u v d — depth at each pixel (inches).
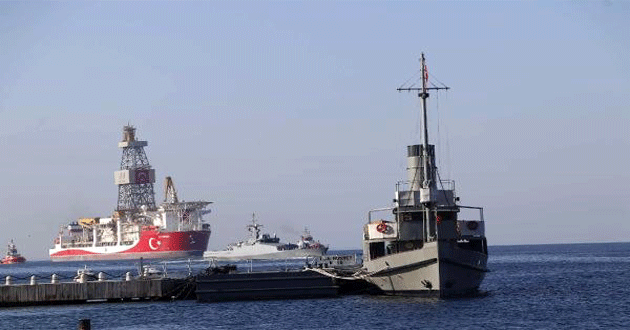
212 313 4564.5
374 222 4793.3
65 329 4133.9
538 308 4493.1
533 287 6161.4
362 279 5118.1
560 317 4131.4
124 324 4261.8
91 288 5241.1
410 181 4776.1
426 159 4709.6
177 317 4453.7
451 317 4084.6
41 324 4345.5
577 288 5974.4
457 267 4589.1
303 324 4023.1
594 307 4566.9
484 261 4815.5
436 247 4505.4
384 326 3860.7
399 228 4736.7
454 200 4761.3
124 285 5260.8
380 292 5039.4
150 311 4746.6
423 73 4773.6
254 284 5113.2
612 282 6579.7
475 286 4808.1
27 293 5201.8
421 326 3843.5
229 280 5118.1
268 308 4690.0
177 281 5324.8
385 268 4709.6
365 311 4360.2
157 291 5270.7
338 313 4340.6
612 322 3954.2
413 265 4598.9
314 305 4731.8
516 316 4153.5
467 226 4817.9
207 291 5103.3
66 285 5226.4
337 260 6254.9
